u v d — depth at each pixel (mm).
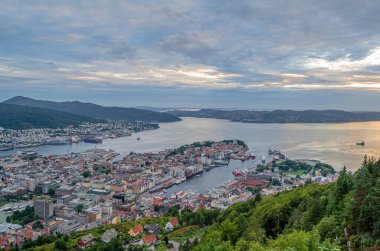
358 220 98000
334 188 145500
